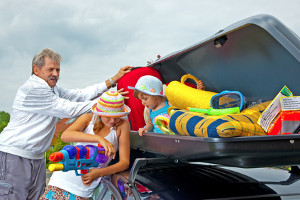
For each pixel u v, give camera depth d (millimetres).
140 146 2193
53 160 1779
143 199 1500
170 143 1747
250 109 1848
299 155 1468
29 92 2506
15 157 2555
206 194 1479
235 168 1855
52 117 2631
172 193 1496
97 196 2016
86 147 1959
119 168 1983
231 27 1950
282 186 1582
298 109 1557
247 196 1459
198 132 1505
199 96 2355
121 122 2191
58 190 2145
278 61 1970
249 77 2273
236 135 1389
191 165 1897
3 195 2541
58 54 2619
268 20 1738
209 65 2539
